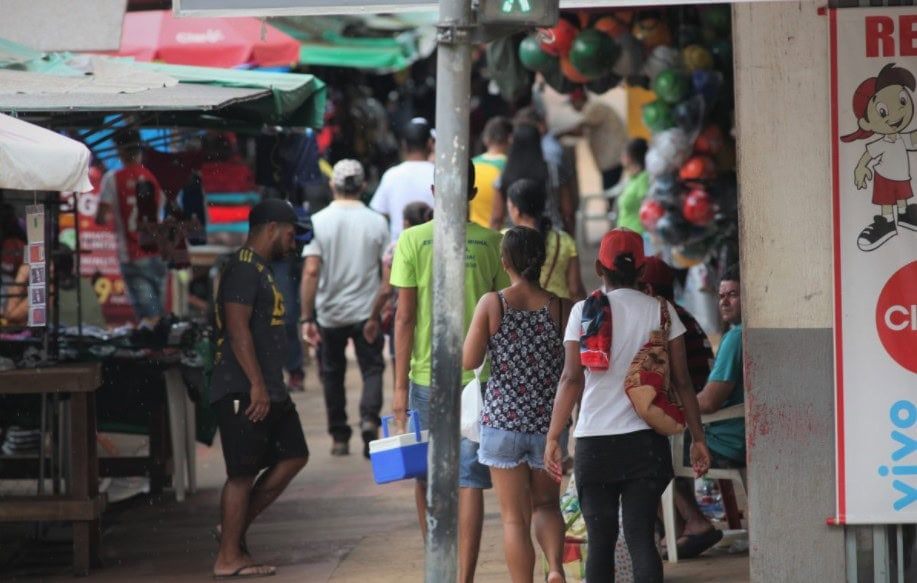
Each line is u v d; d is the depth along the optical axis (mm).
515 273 16688
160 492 25797
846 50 16281
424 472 17312
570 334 15617
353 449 30031
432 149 30125
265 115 22656
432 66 47250
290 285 36562
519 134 28656
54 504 19906
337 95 40750
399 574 19656
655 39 27922
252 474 19578
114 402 25281
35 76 21016
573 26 28594
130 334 25859
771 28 16359
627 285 15797
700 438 15773
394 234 29625
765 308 16547
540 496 16891
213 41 33375
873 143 16328
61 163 17109
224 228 35781
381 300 26578
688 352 19609
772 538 16734
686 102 27594
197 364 25359
